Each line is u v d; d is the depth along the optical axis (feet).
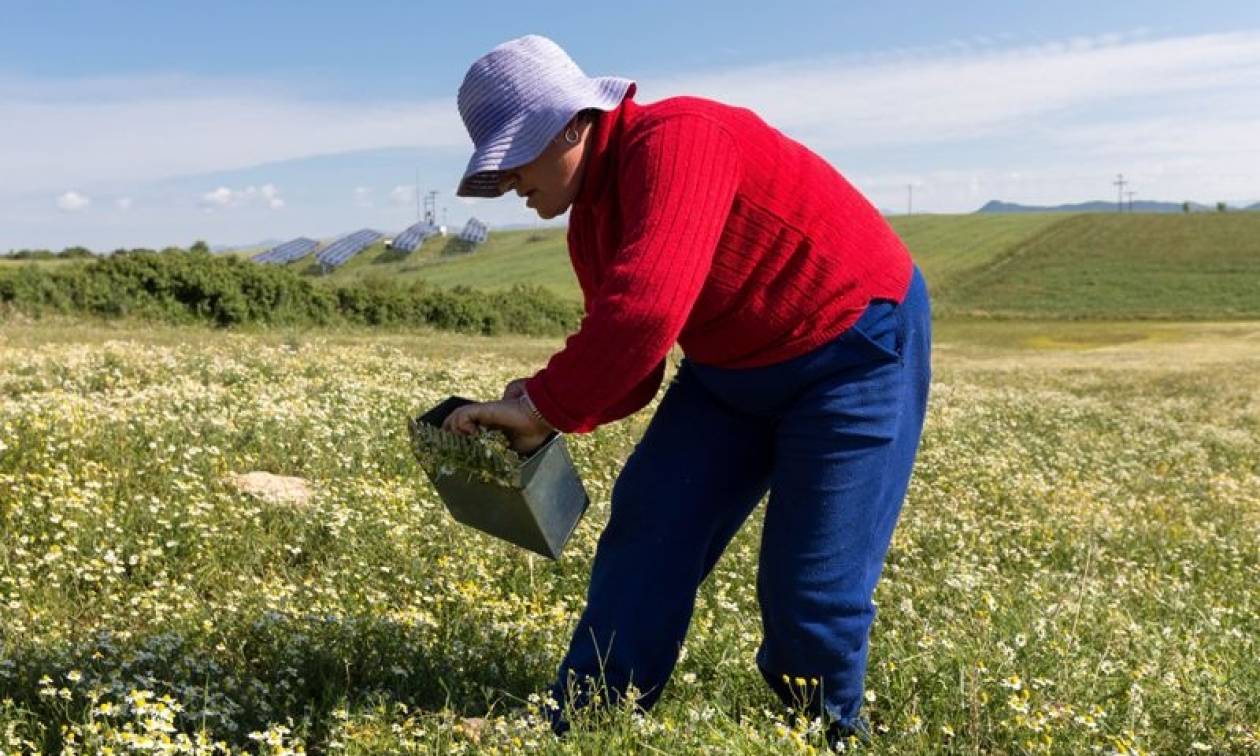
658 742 8.95
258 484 18.97
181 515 15.92
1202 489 30.99
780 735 9.10
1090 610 14.88
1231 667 12.74
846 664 9.91
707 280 8.87
